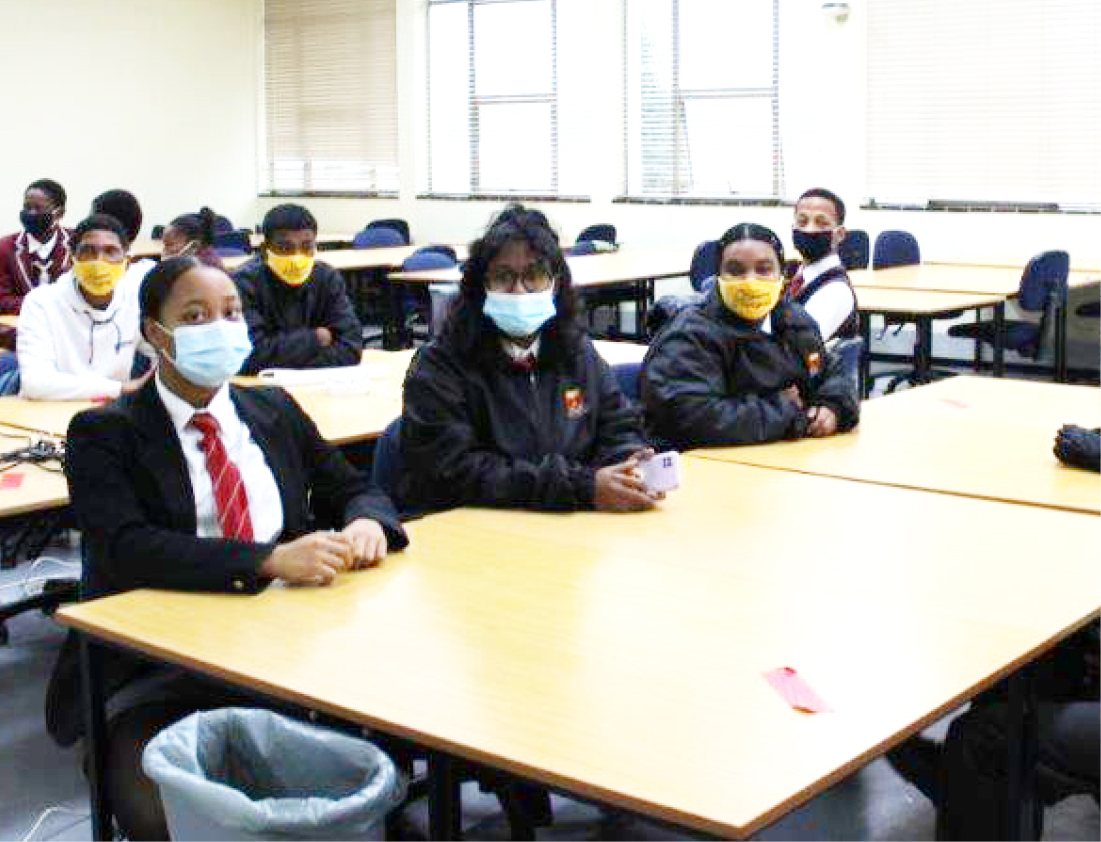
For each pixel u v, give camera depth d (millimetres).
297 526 2455
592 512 2639
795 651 1871
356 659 1873
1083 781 2068
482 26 10242
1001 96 8094
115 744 2160
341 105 11164
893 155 8547
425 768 2068
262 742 1846
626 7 9492
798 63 8812
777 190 9055
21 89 10078
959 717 2193
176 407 2346
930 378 6367
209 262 2389
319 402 3748
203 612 2092
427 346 2811
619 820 2684
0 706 3363
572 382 2838
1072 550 2336
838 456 3072
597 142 9719
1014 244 8062
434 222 10656
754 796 1449
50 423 3576
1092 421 3418
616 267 7703
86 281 3969
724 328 3240
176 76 11031
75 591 3584
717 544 2400
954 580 2176
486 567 2289
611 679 1783
